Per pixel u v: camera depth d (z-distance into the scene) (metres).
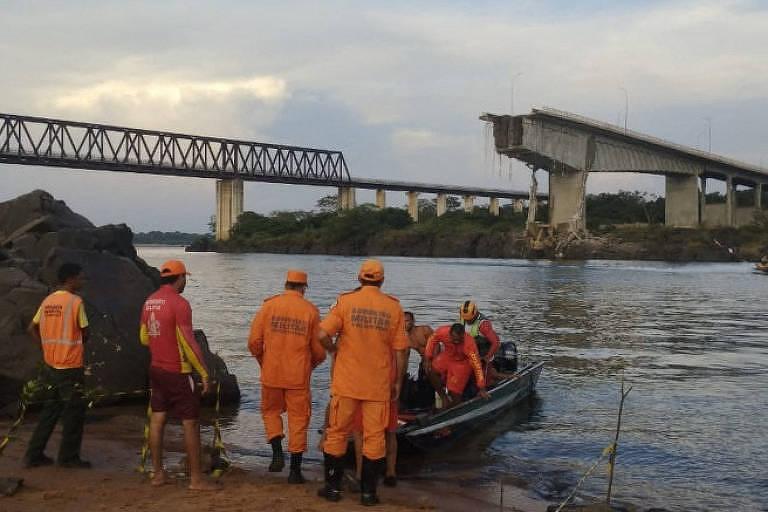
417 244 132.12
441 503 7.18
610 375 15.20
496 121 101.88
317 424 10.53
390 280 55.50
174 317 6.75
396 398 7.06
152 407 6.88
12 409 9.86
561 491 7.83
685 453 9.30
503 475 8.36
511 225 133.12
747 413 11.62
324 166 153.00
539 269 77.31
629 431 10.37
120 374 10.87
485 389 10.38
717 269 79.19
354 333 6.61
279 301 7.38
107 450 8.46
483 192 184.12
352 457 8.29
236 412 11.17
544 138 102.06
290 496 6.70
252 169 143.38
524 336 21.88
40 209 13.91
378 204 162.62
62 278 7.54
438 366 9.93
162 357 6.77
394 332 6.71
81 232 12.66
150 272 13.98
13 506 6.05
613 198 159.00
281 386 7.34
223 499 6.45
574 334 22.50
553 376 14.97
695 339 21.75
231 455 8.66
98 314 10.89
